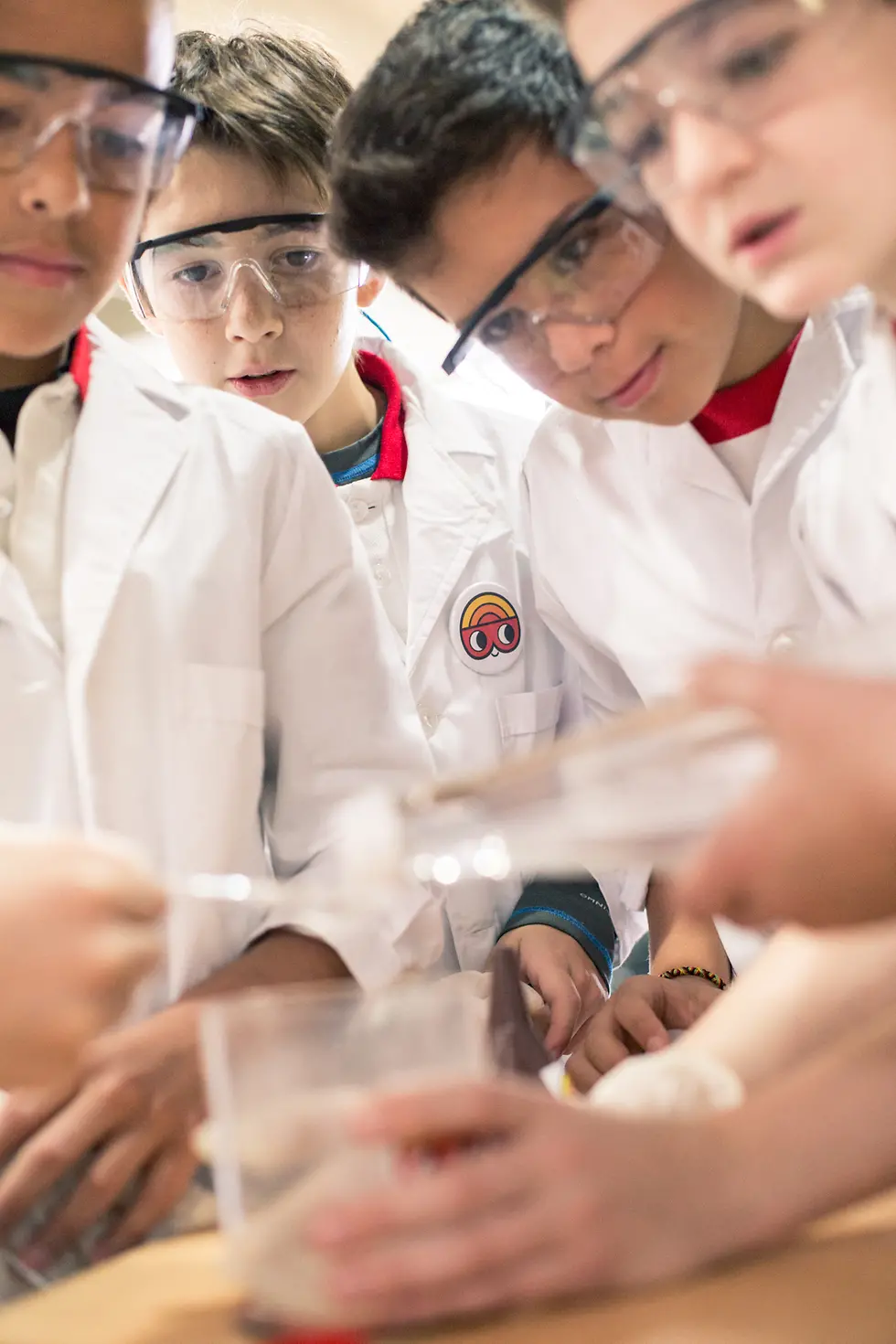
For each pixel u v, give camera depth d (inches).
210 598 35.8
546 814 22.5
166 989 33.9
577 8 30.9
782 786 20.1
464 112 33.6
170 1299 23.8
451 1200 22.0
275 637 37.4
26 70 31.0
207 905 34.3
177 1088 29.8
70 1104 30.1
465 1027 24.6
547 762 22.4
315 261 43.3
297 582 37.6
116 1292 24.4
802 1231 24.9
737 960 42.3
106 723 34.4
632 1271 22.4
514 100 33.5
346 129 35.7
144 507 35.9
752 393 39.7
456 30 34.5
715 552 40.5
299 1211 22.2
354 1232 21.8
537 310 34.1
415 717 38.3
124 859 28.1
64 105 31.2
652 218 33.4
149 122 32.7
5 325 32.7
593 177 32.5
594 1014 38.8
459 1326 21.8
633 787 22.2
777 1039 28.9
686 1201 23.2
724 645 40.6
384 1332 21.7
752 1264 23.5
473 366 36.2
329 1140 22.4
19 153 31.2
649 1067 27.9
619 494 42.0
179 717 34.9
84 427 36.1
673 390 35.3
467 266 34.5
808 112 28.5
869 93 28.4
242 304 42.9
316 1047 23.1
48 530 35.2
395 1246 21.9
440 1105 22.4
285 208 43.1
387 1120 22.2
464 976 29.8
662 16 29.6
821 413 38.9
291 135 42.7
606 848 22.5
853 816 19.7
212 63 43.3
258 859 35.7
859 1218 25.8
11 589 34.2
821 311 39.2
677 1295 22.4
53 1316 23.5
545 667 45.6
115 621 34.8
